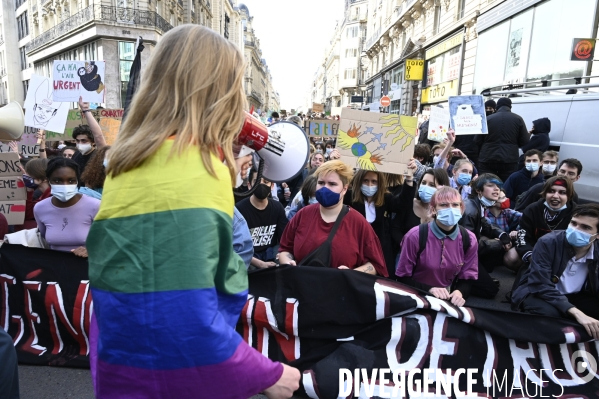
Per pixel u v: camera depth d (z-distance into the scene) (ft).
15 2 150.92
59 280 9.86
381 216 12.53
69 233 9.99
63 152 19.79
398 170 12.14
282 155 5.27
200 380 3.02
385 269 9.59
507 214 15.99
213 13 159.33
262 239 12.39
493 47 50.26
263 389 3.30
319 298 8.67
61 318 9.80
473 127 18.98
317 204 10.05
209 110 3.34
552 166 18.08
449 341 8.32
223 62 3.44
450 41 67.72
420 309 8.42
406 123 12.04
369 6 168.45
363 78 198.59
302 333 8.71
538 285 9.69
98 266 3.22
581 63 33.32
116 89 85.35
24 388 8.76
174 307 2.96
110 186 3.30
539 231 13.58
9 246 9.98
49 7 113.09
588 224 9.07
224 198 3.22
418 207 12.97
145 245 3.05
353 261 9.32
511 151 20.68
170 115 3.27
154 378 3.02
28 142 22.50
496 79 49.08
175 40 3.45
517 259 14.80
